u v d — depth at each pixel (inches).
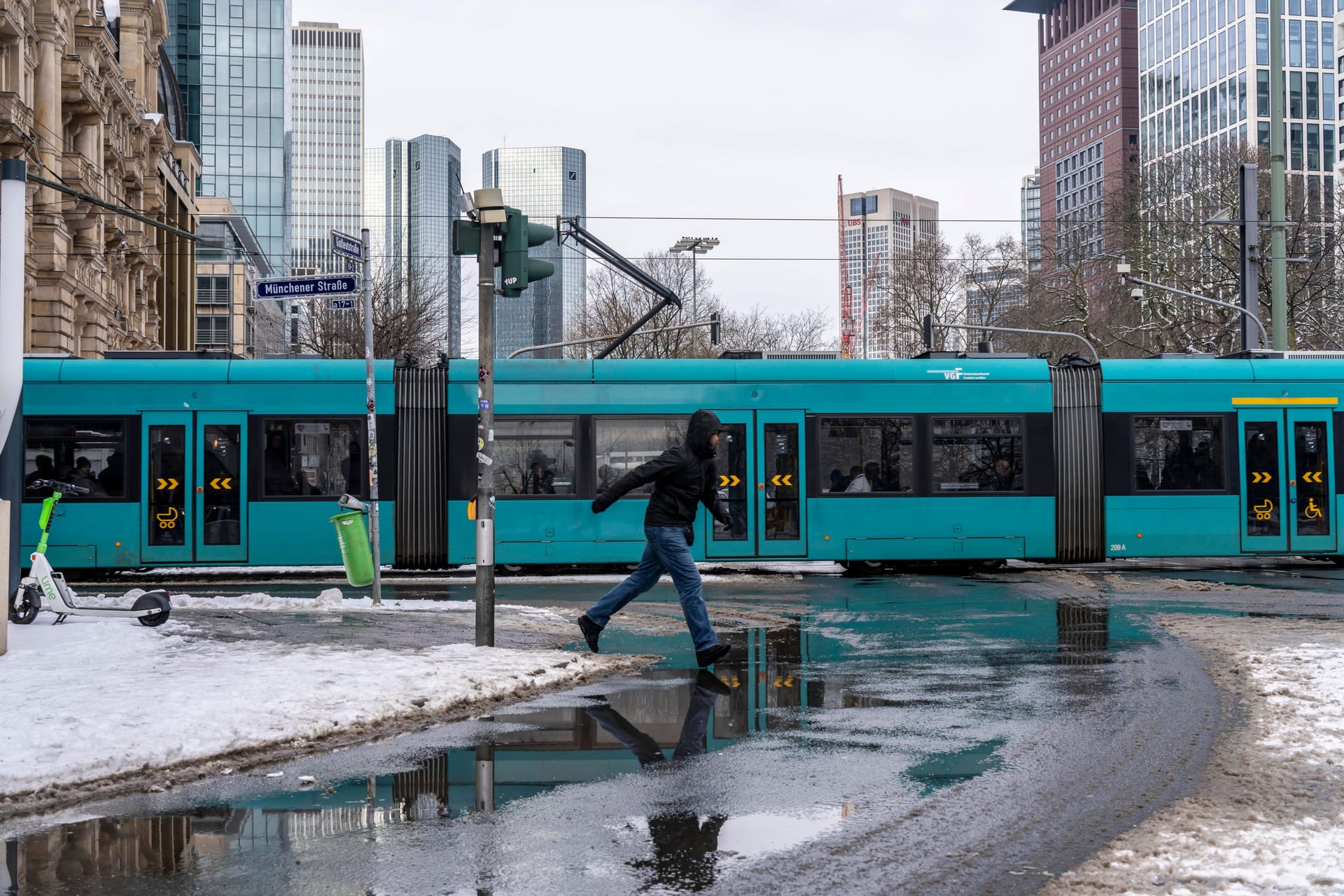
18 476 502.9
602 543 786.2
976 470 812.6
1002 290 2751.0
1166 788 244.5
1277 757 265.0
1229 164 1961.1
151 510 774.5
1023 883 188.7
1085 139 7258.9
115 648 410.0
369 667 369.7
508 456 787.4
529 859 202.2
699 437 418.6
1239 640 451.5
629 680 387.9
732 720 322.0
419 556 785.6
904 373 812.6
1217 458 828.0
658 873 194.9
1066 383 824.3
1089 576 767.1
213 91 4195.4
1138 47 6200.8
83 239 1684.3
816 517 798.5
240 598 590.2
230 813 229.6
